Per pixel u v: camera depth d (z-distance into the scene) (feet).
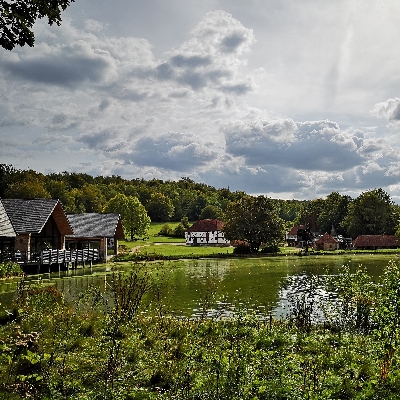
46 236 165.78
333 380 27.22
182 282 103.30
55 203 155.02
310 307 54.08
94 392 25.34
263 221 244.63
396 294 29.55
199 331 38.06
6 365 28.60
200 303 69.51
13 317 43.83
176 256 205.67
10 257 129.29
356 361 31.17
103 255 185.57
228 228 249.96
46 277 120.98
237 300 74.90
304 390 24.64
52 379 26.35
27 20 28.76
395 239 322.75
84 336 39.11
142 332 39.47
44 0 28.50
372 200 358.43
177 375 27.76
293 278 115.24
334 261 188.34
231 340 35.12
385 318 29.50
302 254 232.73
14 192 320.70
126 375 28.99
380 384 25.96
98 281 108.06
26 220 145.28
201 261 190.60
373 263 173.78
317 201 500.74
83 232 187.01
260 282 105.19
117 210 343.46
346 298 48.70
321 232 451.94
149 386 28.27
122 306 44.09
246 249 242.99
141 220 348.38
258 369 27.12
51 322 40.68
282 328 44.57
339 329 46.03
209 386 25.02
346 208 431.43
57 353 31.32
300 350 37.35
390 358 27.81
